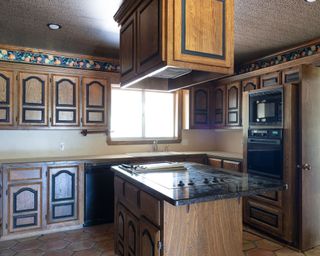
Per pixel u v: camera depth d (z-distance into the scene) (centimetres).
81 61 388
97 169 359
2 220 311
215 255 201
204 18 185
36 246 297
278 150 303
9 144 364
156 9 185
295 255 278
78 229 346
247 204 349
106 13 252
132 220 233
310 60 318
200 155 435
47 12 249
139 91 452
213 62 188
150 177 224
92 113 386
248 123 350
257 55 388
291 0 226
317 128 299
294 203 293
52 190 334
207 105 466
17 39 324
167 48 175
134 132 449
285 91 296
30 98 348
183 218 190
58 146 392
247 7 239
